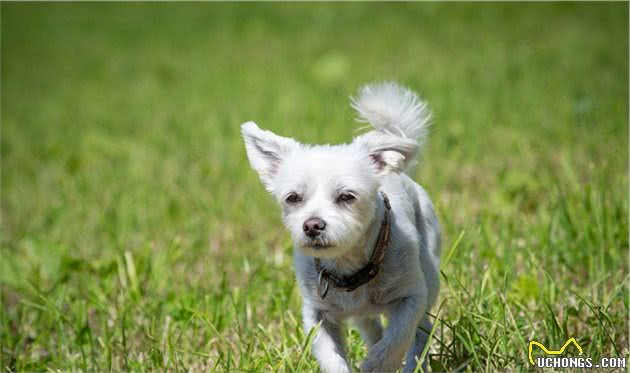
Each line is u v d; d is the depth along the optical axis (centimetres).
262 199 1055
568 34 1936
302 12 2594
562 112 1319
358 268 568
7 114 1838
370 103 654
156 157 1332
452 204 911
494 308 627
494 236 802
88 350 679
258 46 2230
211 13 2745
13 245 974
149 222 1009
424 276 618
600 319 571
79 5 3153
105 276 804
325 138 1260
